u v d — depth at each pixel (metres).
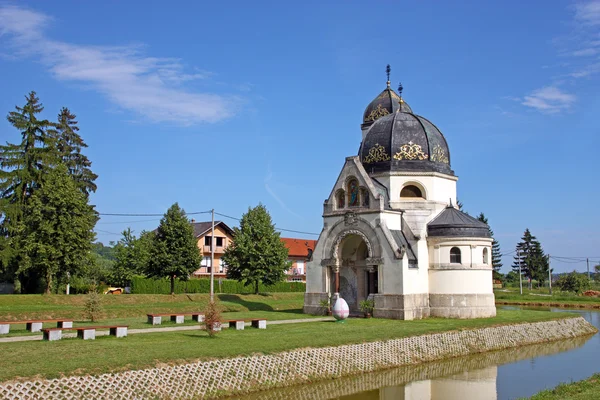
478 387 33.75
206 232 106.38
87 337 34.12
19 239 60.56
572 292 127.50
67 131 84.88
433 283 54.09
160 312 56.16
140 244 92.44
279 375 31.64
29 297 56.31
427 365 39.72
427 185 57.19
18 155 65.50
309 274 57.53
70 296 59.19
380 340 38.50
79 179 84.19
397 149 57.84
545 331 52.66
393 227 54.38
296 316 54.03
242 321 41.53
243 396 29.28
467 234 53.78
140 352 29.30
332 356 35.06
